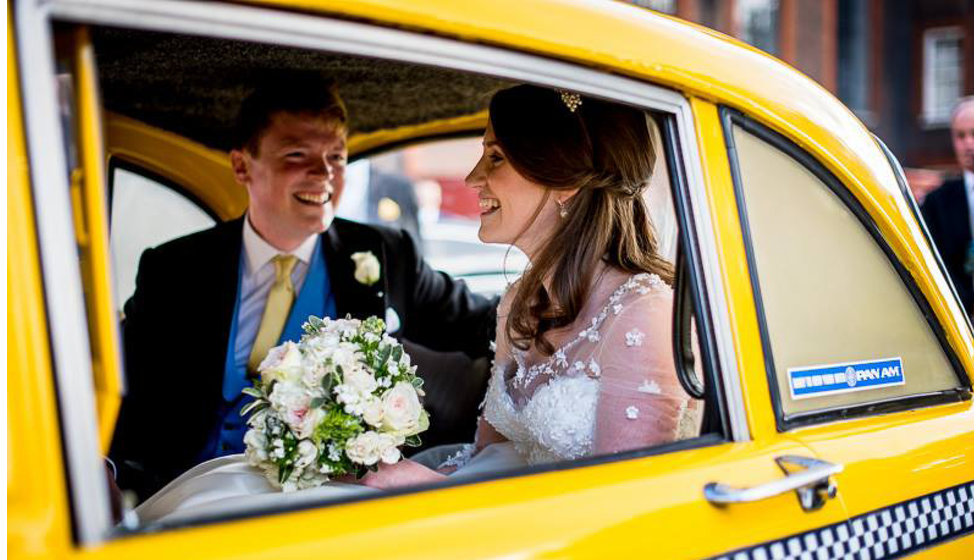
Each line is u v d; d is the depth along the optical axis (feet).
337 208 8.66
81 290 2.99
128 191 8.41
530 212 6.27
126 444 7.78
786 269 4.73
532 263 6.48
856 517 4.52
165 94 7.97
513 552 3.49
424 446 8.39
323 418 5.13
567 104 5.90
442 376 8.70
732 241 4.47
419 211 16.49
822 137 4.89
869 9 43.68
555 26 3.87
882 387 5.04
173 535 3.03
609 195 5.97
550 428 5.72
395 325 9.11
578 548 3.63
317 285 8.66
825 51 41.78
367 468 5.39
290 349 5.34
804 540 4.31
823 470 4.24
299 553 3.14
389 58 3.50
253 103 8.11
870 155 5.19
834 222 4.98
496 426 6.48
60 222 2.85
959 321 5.45
